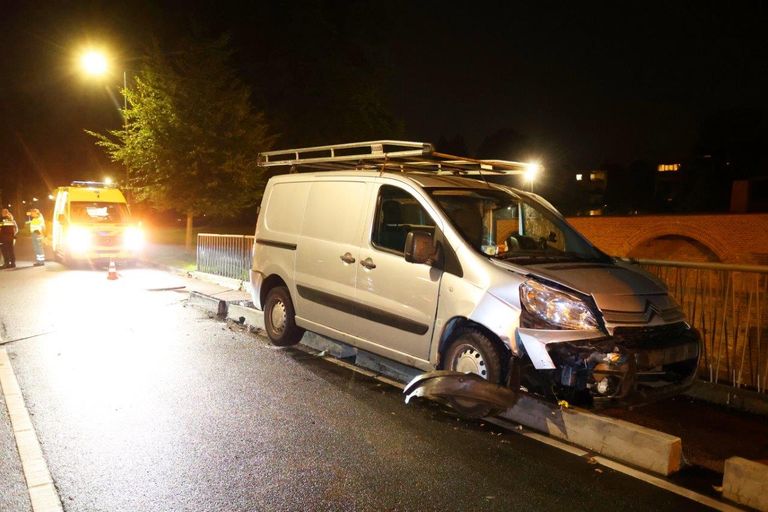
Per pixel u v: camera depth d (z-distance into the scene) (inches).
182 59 749.3
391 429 205.6
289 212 297.9
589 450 192.9
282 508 152.9
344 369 278.4
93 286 551.8
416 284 227.9
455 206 240.4
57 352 300.8
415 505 155.7
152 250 917.8
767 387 241.4
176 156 735.1
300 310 286.4
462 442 195.9
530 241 249.0
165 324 374.3
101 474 169.3
